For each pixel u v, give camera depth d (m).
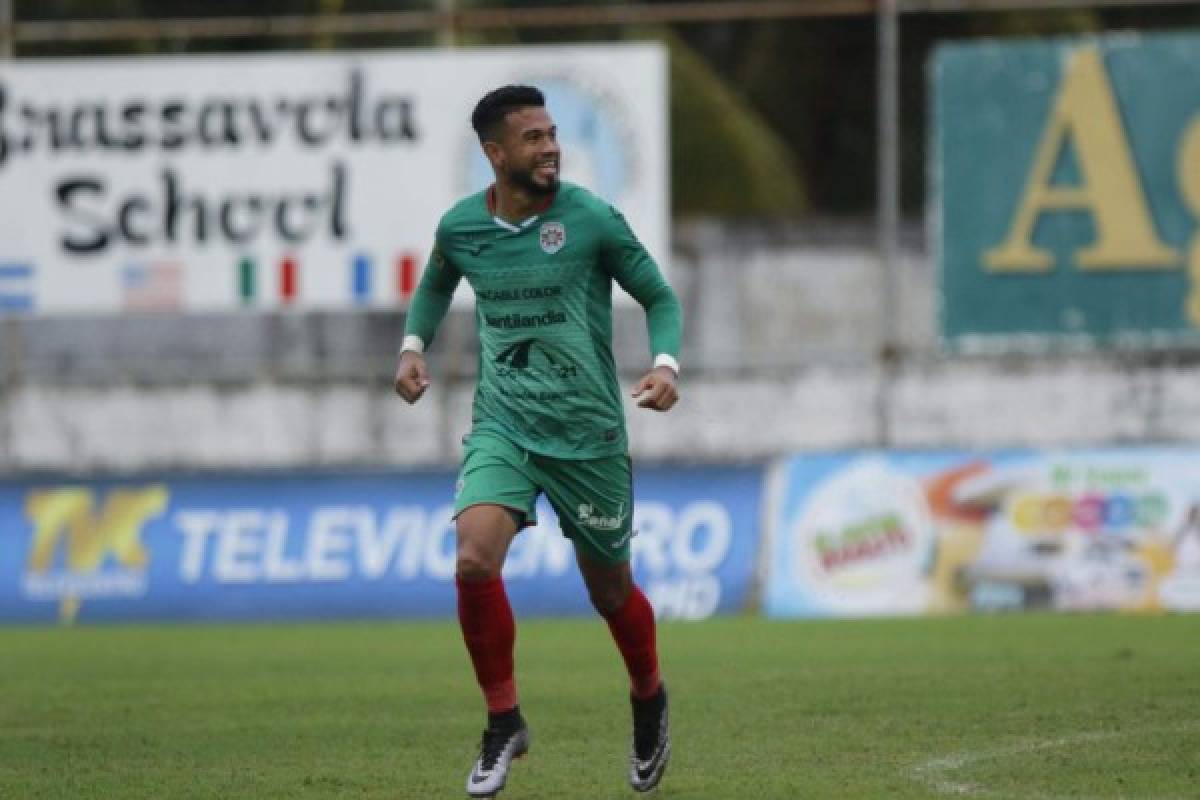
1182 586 53.12
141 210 64.88
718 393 64.00
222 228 64.62
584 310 22.67
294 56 64.12
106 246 65.00
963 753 26.27
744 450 63.97
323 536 58.25
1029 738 27.53
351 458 65.44
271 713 33.62
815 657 40.50
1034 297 61.69
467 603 22.41
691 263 72.12
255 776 26.19
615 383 23.00
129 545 58.81
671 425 64.25
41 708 35.34
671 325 22.80
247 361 70.25
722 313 72.00
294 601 57.75
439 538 57.75
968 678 35.31
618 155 62.06
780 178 86.75
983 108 61.78
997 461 54.78
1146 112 61.22
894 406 63.34
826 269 71.94
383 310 66.56
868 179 87.06
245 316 70.25
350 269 64.12
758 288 72.06
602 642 46.09
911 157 86.19
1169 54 61.12
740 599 55.41
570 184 22.98
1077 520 53.91
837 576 55.03
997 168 61.75
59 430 66.31
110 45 79.44
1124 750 26.20
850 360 63.84
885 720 29.92
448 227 23.09
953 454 55.12
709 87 86.19
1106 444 62.53
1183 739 27.17
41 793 25.09
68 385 66.19
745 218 76.19
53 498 59.38
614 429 22.81
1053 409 62.75
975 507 54.56
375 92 63.91
